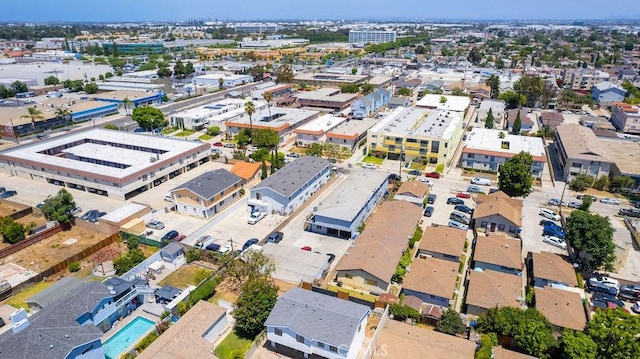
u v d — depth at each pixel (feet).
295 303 152.66
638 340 126.82
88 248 211.41
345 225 223.30
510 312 150.92
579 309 158.81
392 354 142.92
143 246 221.66
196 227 241.55
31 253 214.90
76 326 138.41
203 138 410.72
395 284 187.21
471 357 139.54
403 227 216.13
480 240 206.49
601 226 188.85
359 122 413.18
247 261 181.16
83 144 347.77
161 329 157.99
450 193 286.25
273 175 272.31
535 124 452.35
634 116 412.36
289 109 477.36
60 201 237.86
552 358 140.97
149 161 302.86
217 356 149.07
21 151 330.34
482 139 352.69
